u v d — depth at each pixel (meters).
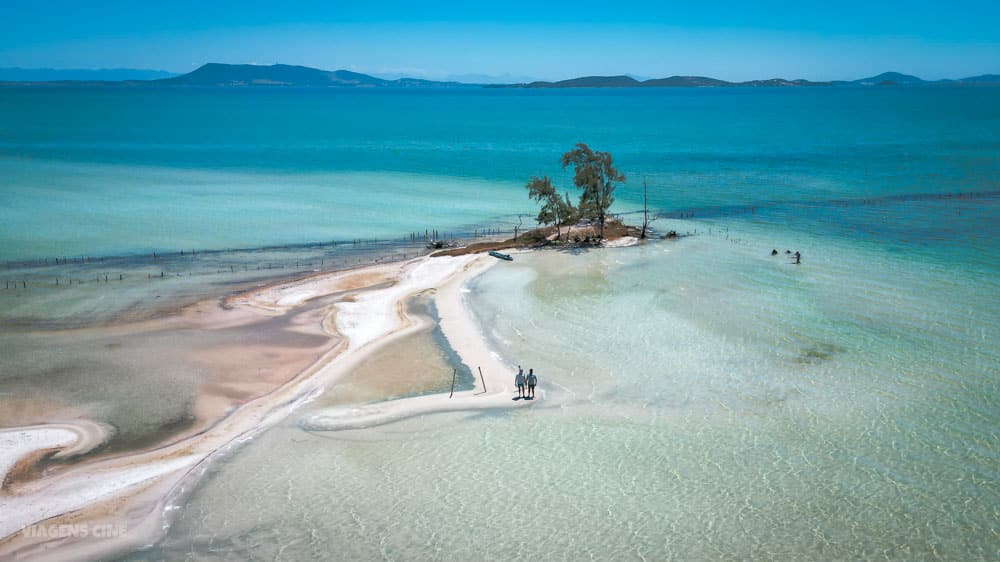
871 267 68.94
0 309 57.53
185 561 27.39
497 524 29.86
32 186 118.94
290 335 52.81
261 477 33.25
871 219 95.31
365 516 30.38
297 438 37.00
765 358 46.72
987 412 38.47
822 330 51.44
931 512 30.09
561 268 71.81
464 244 86.75
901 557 27.45
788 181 133.00
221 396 41.84
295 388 43.06
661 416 39.34
